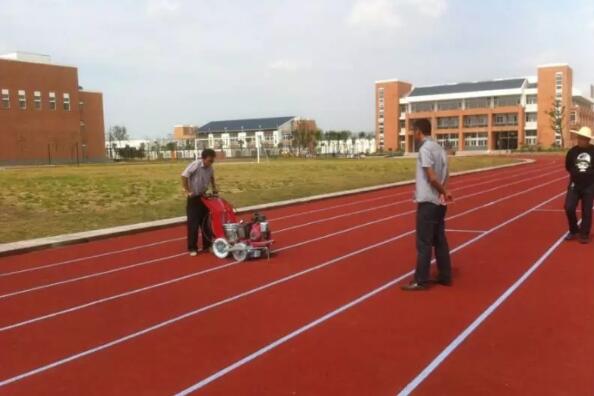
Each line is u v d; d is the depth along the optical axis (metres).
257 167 39.72
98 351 5.46
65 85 85.25
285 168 37.94
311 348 5.32
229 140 146.25
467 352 5.11
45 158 82.38
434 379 4.56
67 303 7.25
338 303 6.80
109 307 7.00
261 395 4.36
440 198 7.14
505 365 4.79
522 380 4.49
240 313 6.53
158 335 5.86
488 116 107.69
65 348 5.58
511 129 105.94
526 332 5.56
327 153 123.69
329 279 8.04
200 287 7.85
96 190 22.62
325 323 6.05
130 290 7.82
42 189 22.95
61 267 9.63
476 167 40.19
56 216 15.47
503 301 6.65
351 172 33.62
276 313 6.48
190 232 10.30
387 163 47.19
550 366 4.74
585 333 5.48
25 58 83.69
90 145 92.56
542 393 4.26
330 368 4.84
